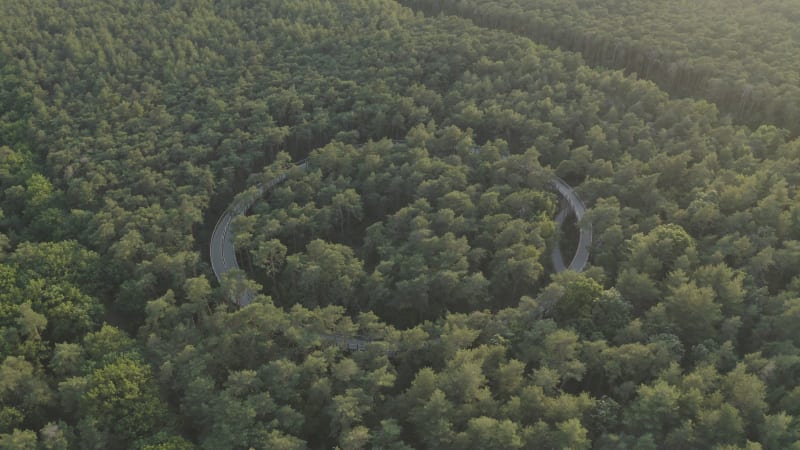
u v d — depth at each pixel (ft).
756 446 407.64
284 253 626.64
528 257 597.11
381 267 594.65
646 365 483.10
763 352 501.97
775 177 654.12
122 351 523.29
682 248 586.04
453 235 614.75
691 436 430.20
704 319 512.63
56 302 578.66
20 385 494.59
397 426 444.96
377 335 530.68
